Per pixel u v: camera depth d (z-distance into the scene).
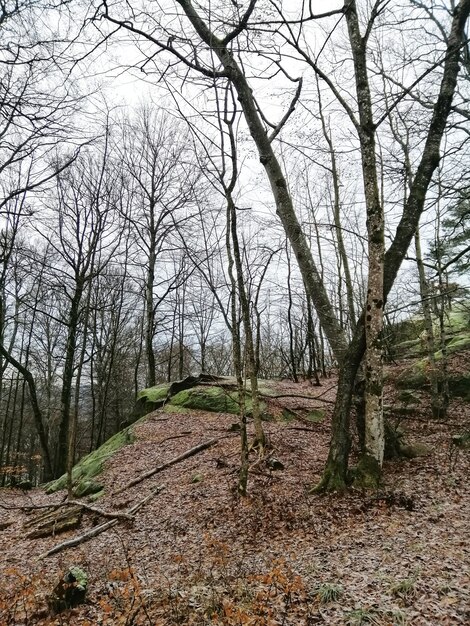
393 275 8.28
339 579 5.22
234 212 8.91
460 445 9.60
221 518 7.95
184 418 16.28
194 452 12.41
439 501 7.12
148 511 9.11
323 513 7.29
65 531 9.19
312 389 19.66
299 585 4.62
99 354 25.45
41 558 7.76
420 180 8.63
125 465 12.80
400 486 7.80
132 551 7.35
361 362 9.26
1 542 9.25
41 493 14.37
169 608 4.95
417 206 8.55
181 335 28.34
